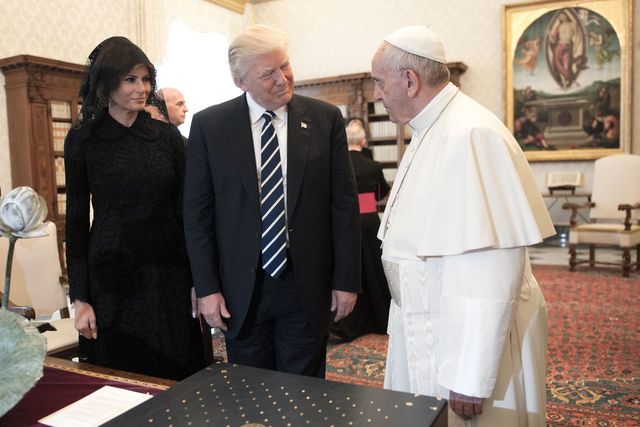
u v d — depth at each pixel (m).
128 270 1.99
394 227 1.63
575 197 8.49
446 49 9.05
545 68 8.48
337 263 1.91
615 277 6.05
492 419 1.49
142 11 7.61
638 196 6.49
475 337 1.37
